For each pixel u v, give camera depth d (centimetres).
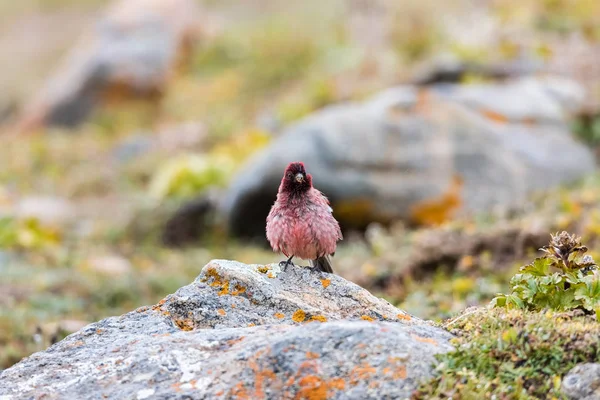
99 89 3017
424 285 1121
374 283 1217
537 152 1639
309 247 719
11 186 2392
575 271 602
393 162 1602
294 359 516
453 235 1249
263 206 1689
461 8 2653
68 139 2780
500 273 1098
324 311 618
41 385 547
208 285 631
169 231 1811
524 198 1540
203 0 3838
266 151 1688
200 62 3222
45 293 1303
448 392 487
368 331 526
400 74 2434
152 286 1370
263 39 3238
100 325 615
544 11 2331
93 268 1509
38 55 3800
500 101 1727
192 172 2053
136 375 541
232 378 519
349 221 1589
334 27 3062
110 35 3175
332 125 1639
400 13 2719
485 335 536
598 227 1126
